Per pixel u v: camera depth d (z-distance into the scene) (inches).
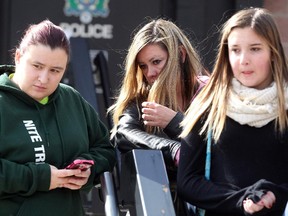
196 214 325.1
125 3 564.1
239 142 306.2
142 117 351.9
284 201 297.0
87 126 344.8
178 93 366.6
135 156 316.5
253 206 293.0
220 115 308.3
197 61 370.9
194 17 554.6
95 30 565.6
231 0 550.3
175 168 340.2
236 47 311.4
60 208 323.3
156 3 560.4
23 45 318.0
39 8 565.0
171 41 362.9
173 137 346.3
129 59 365.1
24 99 321.4
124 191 328.5
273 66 310.8
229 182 306.7
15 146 315.0
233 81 313.4
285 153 304.5
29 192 314.3
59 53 315.3
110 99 494.9
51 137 323.9
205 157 315.3
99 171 337.1
